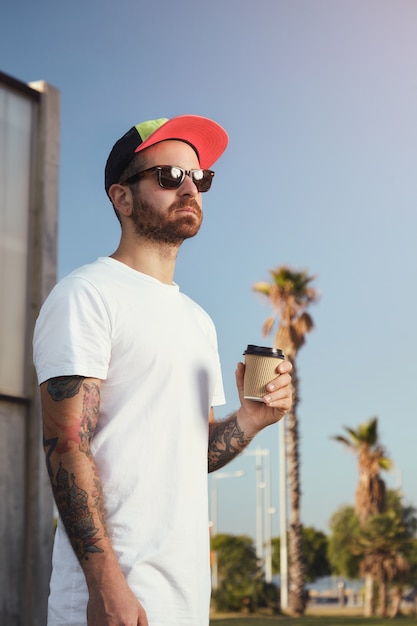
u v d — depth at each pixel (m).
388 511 37.88
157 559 2.06
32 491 6.40
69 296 2.16
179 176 2.37
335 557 49.00
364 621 32.12
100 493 2.03
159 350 2.20
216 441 2.54
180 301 2.35
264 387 2.46
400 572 37.59
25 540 6.33
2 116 6.72
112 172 2.43
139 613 1.96
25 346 6.66
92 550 1.97
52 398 2.08
